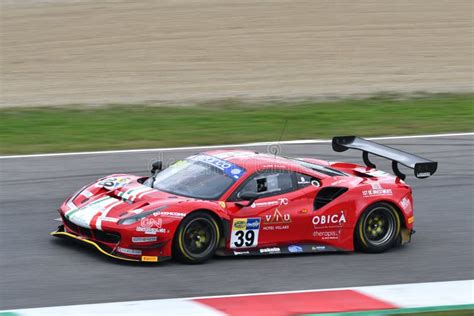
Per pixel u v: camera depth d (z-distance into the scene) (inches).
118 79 3193.9
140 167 1987.0
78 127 2452.0
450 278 1312.7
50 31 3858.3
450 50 3789.4
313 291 1206.9
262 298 1160.8
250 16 4229.8
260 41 3799.2
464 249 1492.4
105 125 2487.7
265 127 2495.1
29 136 2313.0
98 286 1178.0
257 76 3275.1
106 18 4094.5
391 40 3905.0
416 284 1269.7
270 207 1366.9
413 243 1525.6
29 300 1112.8
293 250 1393.9
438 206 1771.7
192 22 4077.3
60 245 1379.2
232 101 2883.9
